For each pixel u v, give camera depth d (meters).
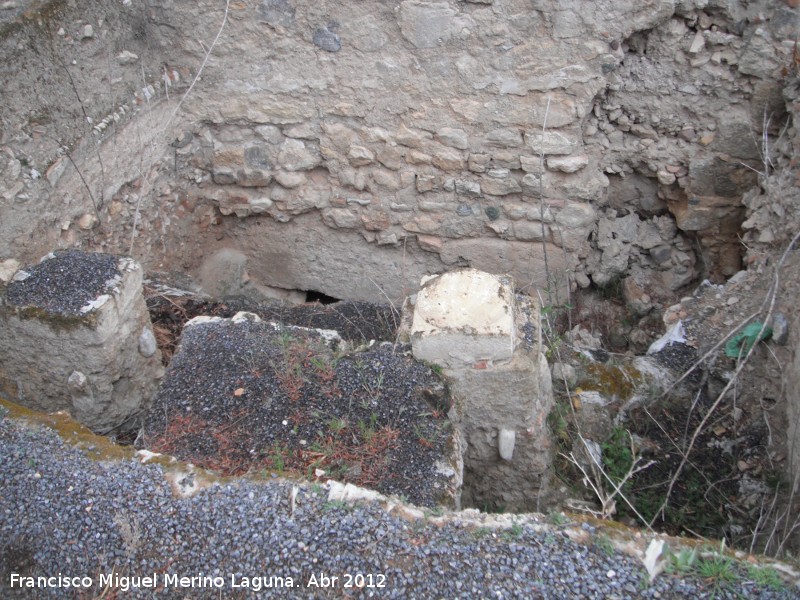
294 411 3.34
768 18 4.58
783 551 3.30
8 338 3.64
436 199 5.52
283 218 5.86
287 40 5.11
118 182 5.02
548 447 3.87
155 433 3.28
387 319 5.26
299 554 2.70
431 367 3.47
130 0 4.91
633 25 4.64
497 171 5.28
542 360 3.71
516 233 5.53
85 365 3.63
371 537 2.71
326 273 6.11
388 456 3.17
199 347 3.69
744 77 4.82
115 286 3.65
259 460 3.14
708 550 2.64
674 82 4.95
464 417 3.59
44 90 4.37
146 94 5.17
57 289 3.61
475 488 3.91
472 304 3.41
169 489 2.89
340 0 4.88
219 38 5.17
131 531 2.81
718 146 5.08
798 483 3.50
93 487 2.91
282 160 5.59
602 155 5.36
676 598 2.52
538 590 2.57
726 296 4.69
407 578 2.62
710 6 4.64
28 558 2.85
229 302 5.23
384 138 5.32
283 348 3.64
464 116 5.11
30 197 4.35
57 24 4.38
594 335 5.64
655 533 2.73
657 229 5.68
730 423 4.11
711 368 4.32
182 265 5.75
